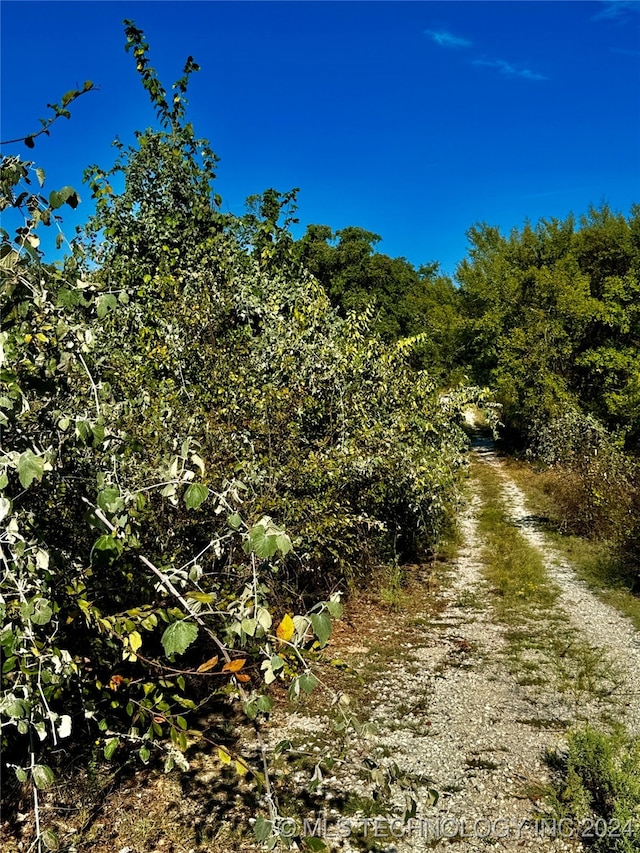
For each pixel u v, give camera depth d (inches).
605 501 492.4
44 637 116.3
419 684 249.3
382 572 375.2
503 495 721.6
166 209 395.2
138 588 166.9
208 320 267.3
